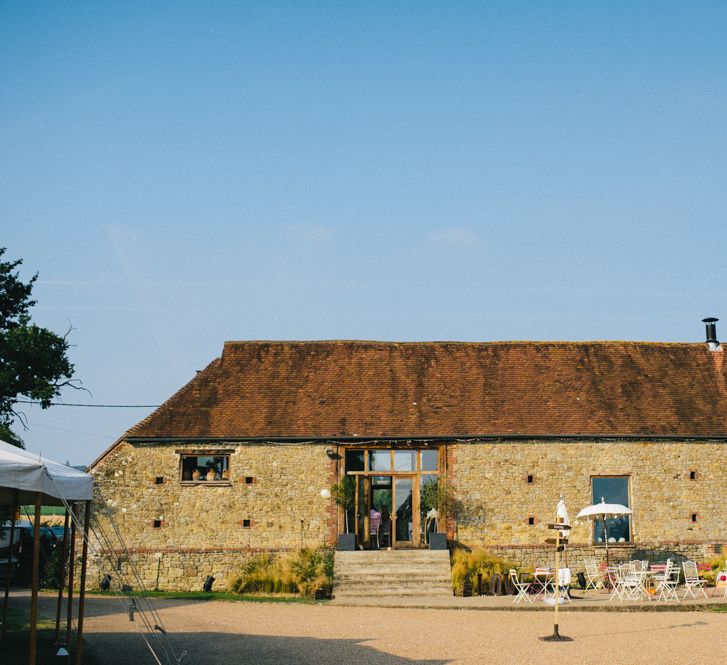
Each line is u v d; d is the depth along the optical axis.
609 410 30.69
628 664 15.45
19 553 29.70
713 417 30.73
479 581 26.42
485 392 31.34
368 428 29.67
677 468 29.77
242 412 30.41
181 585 28.52
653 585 26.67
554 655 16.34
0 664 14.17
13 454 13.28
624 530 29.38
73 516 13.82
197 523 28.94
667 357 33.38
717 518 29.59
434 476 29.48
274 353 33.06
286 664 15.29
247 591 27.34
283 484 29.17
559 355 33.19
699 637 18.42
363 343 33.50
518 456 29.45
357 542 28.95
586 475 29.47
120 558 28.72
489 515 29.05
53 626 19.09
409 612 22.92
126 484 29.17
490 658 16.03
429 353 33.16
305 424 29.86
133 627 19.20
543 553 28.88
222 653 16.27
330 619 21.28
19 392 32.28
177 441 29.41
